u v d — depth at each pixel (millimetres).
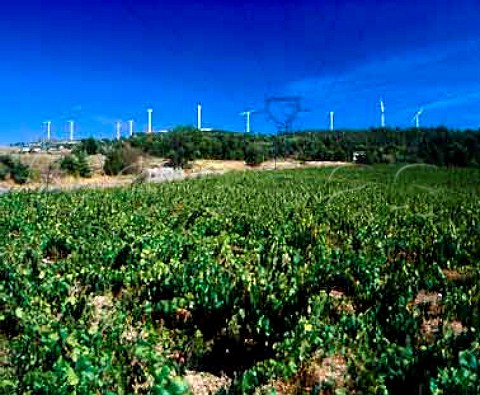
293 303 8867
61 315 8859
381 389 6270
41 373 6250
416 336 8000
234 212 19578
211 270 10305
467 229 15867
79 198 24031
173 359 7738
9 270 10508
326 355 7445
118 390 6293
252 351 8219
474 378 6043
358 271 11000
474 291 9508
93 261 12055
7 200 23516
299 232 15219
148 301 9555
